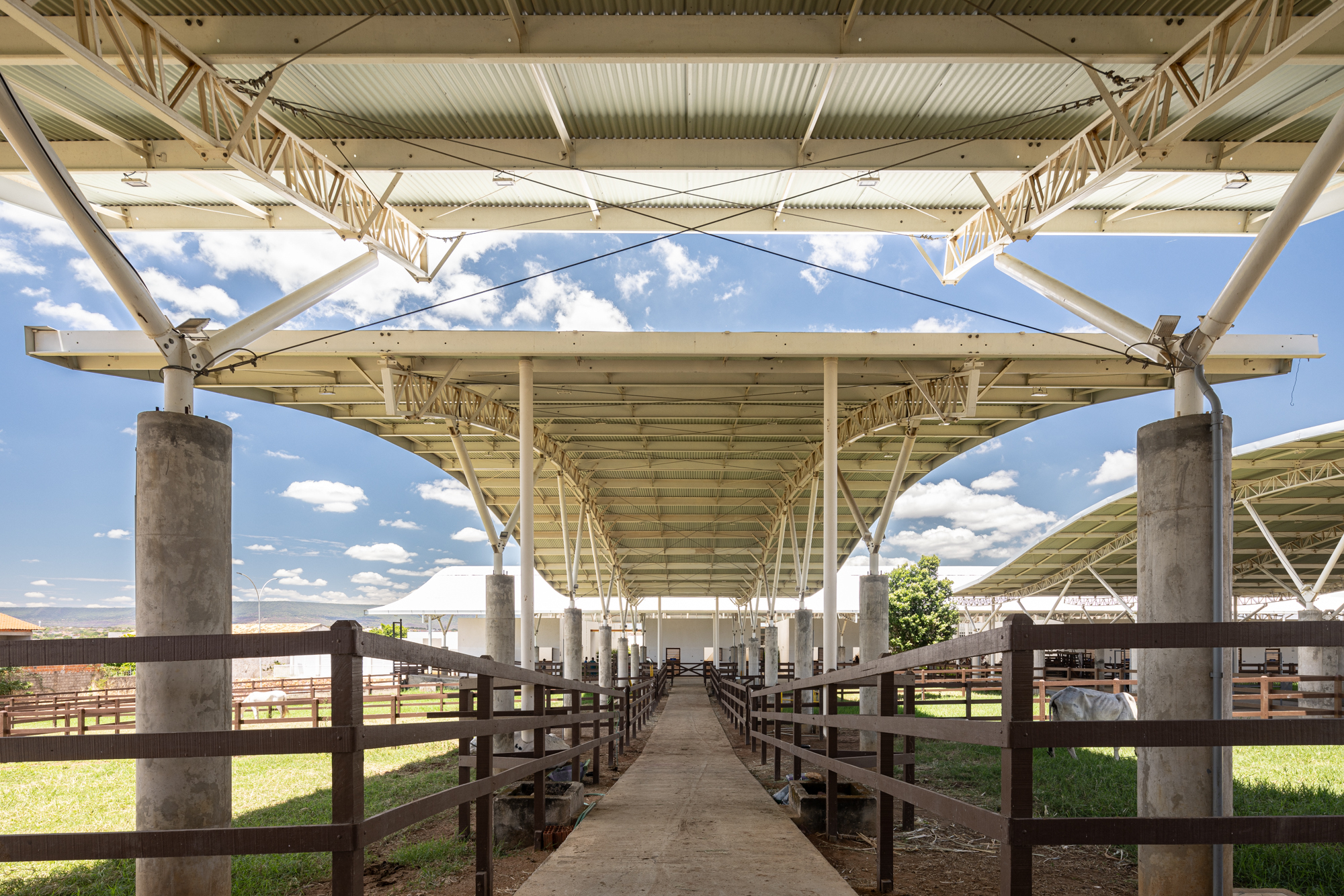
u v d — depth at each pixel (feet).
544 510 116.78
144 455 21.88
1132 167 33.58
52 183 21.18
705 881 18.90
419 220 50.21
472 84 36.70
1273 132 40.04
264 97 31.78
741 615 197.26
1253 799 32.53
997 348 55.42
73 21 30.19
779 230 51.49
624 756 53.21
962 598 189.88
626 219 51.60
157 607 21.45
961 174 46.03
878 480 105.40
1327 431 81.82
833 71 33.35
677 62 31.48
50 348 53.67
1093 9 31.86
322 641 11.70
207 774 20.65
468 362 60.39
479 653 224.74
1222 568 20.06
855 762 28.96
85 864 26.71
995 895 20.02
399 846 28.55
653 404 77.00
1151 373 62.03
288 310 32.78
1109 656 99.09
